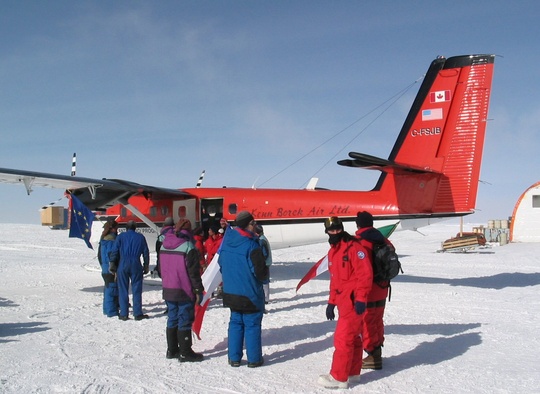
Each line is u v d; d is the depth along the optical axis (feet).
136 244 28.14
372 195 41.68
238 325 19.26
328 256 17.49
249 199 46.78
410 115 39.11
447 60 37.93
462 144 37.45
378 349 18.75
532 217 102.12
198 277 19.85
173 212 49.03
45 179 37.76
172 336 20.27
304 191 45.57
